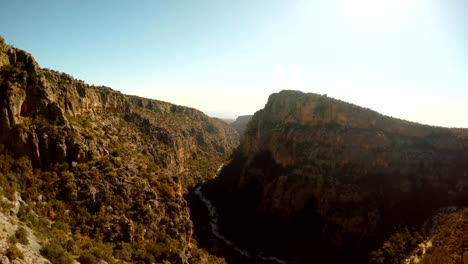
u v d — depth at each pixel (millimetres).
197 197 100750
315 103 101250
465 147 83750
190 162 125125
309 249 72500
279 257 70625
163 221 41125
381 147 85188
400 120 91000
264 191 92000
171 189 47562
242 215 91750
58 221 28312
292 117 106438
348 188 78438
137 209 37875
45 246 22359
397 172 81875
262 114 127938
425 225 68375
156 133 86125
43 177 31578
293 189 85062
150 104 133250
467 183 75562
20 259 18609
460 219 62250
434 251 54688
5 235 20031
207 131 172500
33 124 33469
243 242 75875
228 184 114500
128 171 42969
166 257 35688
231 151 175125
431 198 75375
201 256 45031
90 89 57062
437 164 81375
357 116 92250
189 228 44875
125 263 29219
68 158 35875
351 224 70500
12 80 33250
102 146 43375
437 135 88062
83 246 27047
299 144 96062
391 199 76312
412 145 86312
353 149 86500
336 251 69188
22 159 30297
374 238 67750
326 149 89250
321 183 81625
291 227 80688
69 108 42750
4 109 30484
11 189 25922
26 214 25375
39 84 36406
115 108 77625
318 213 78312
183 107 166750
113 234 32031
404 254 60875
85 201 32906
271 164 102375
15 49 36781
